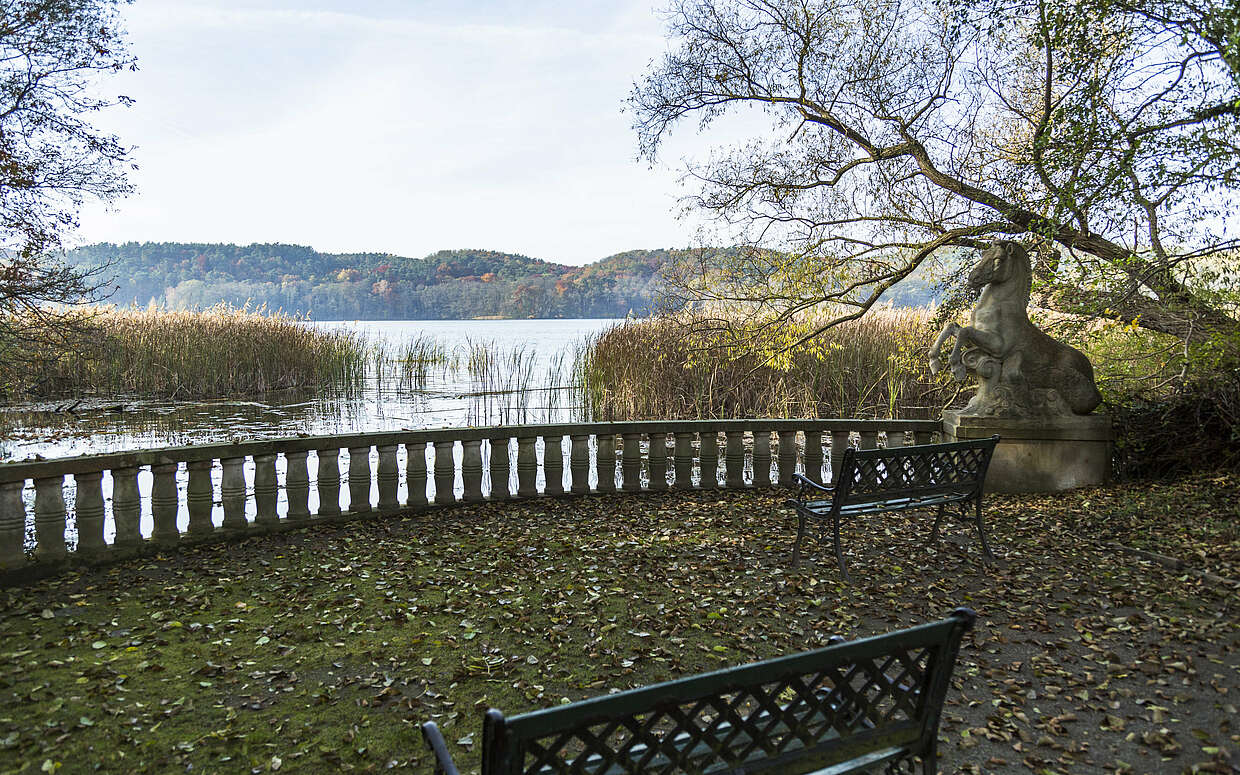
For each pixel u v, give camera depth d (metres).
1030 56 13.69
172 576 6.77
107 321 26.86
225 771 3.74
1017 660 4.96
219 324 29.70
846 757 2.94
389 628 5.59
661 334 20.16
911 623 5.68
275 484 8.23
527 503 9.70
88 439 18.44
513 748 2.24
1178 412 10.36
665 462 10.40
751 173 14.61
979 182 13.27
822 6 13.66
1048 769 3.71
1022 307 10.37
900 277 14.18
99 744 3.96
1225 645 5.01
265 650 5.19
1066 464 10.19
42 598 6.20
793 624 5.68
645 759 2.53
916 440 11.05
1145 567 6.73
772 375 19.95
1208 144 8.90
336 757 3.86
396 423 22.02
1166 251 10.77
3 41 13.69
